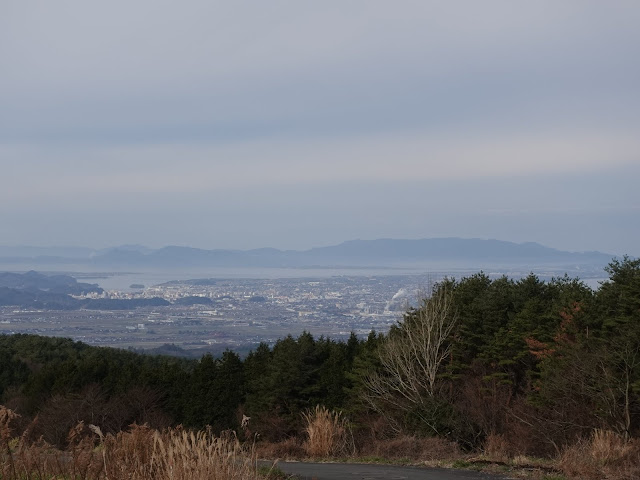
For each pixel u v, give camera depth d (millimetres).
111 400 40094
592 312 26188
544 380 24172
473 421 22547
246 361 47688
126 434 8445
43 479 8016
